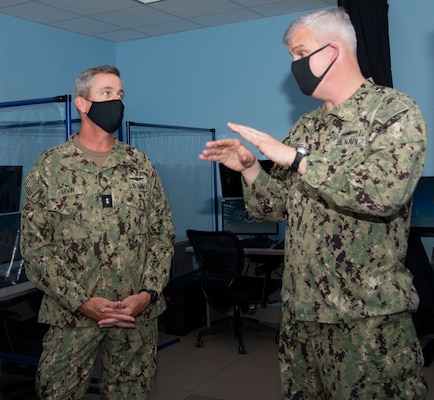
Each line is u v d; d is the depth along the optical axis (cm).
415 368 151
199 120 529
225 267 404
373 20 332
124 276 207
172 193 519
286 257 161
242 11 469
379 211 131
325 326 152
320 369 156
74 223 202
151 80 551
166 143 534
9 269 307
